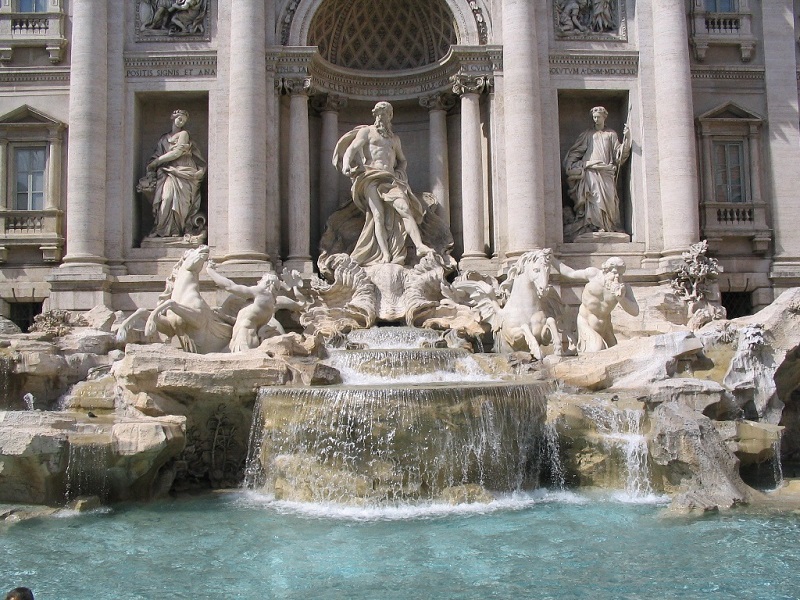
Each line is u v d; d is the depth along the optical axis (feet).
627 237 84.07
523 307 66.90
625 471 50.93
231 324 68.49
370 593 33.40
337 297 77.25
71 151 79.51
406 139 92.32
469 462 49.32
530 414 52.39
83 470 47.88
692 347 57.93
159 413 52.85
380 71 90.27
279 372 55.11
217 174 81.66
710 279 79.51
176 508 48.62
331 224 83.82
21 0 86.07
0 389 58.65
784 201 86.69
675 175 81.82
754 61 88.53
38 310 83.76
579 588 33.76
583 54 84.33
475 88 83.15
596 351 61.67
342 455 48.75
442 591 33.50
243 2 80.07
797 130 87.71
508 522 44.06
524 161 79.77
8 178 83.71
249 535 42.14
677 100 82.33
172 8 83.20
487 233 83.20
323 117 88.22
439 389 49.06
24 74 84.17
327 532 42.39
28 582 35.19
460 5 84.17
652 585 34.06
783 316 60.08
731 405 54.95
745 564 36.68
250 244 78.28
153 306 79.20
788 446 63.31
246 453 56.49
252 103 79.36
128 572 36.45
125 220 81.51
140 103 84.74
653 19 84.94
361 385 53.21
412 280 76.59
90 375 60.34
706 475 48.11
